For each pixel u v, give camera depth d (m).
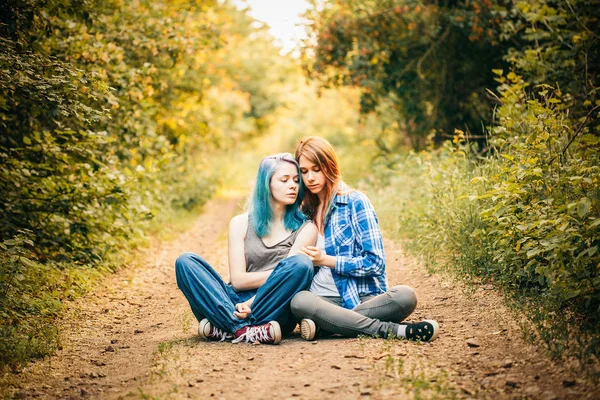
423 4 12.24
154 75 10.09
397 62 13.43
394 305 4.27
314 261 4.36
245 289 4.49
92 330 5.17
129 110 9.42
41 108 6.02
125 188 7.94
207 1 13.09
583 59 8.52
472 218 6.43
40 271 6.38
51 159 7.45
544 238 4.64
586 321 4.14
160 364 3.99
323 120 26.39
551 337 3.86
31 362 4.26
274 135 39.31
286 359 3.91
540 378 3.34
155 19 10.53
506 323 4.41
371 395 3.24
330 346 4.11
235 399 3.31
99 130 8.74
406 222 8.73
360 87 13.65
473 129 12.84
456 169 7.25
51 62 5.91
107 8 10.09
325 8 13.59
